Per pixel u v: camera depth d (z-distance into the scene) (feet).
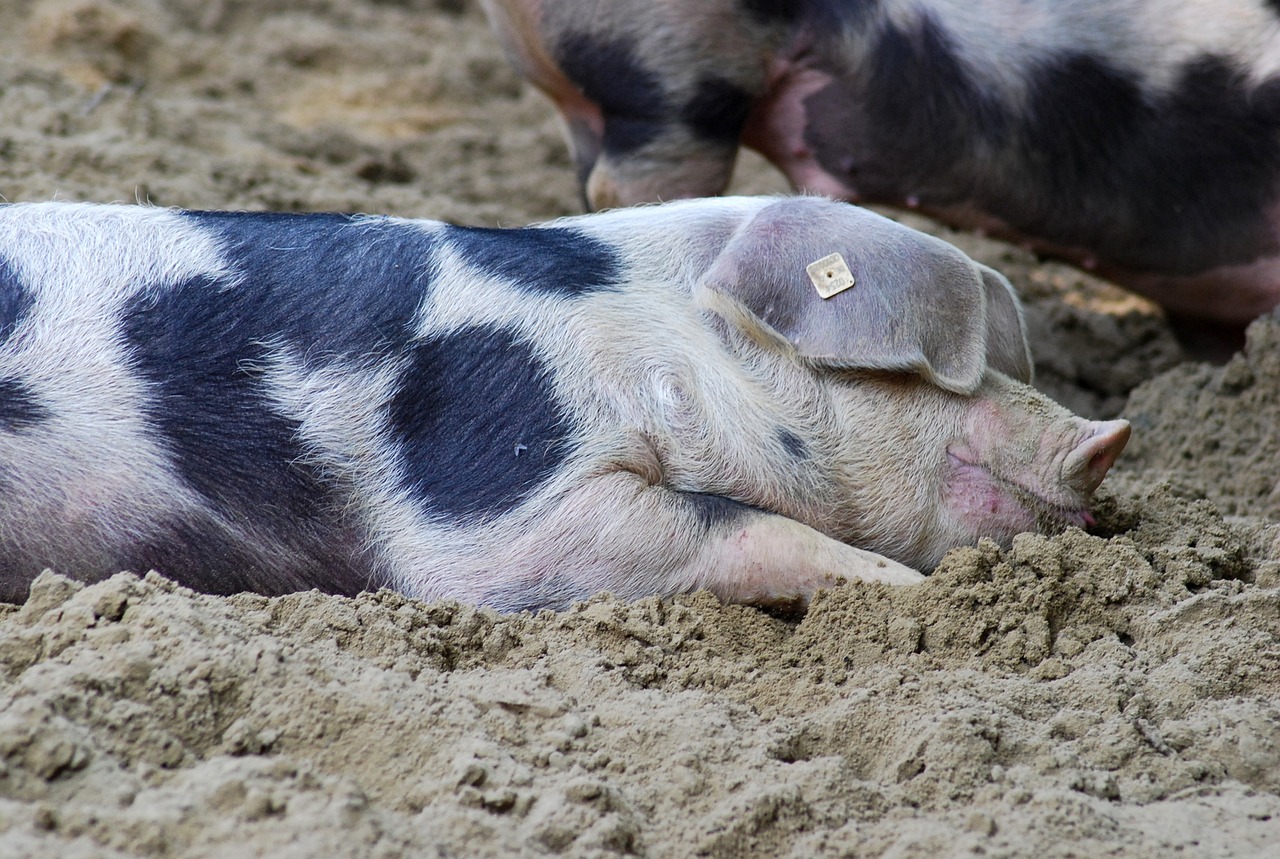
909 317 23.56
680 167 37.78
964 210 38.06
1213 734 19.97
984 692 20.81
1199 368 36.37
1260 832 17.94
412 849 15.81
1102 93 35.47
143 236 24.26
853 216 24.32
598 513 22.58
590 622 21.65
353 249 24.32
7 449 22.63
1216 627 22.59
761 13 36.32
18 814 15.43
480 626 21.65
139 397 23.02
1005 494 24.48
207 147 51.13
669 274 24.70
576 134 40.63
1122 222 36.45
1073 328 42.19
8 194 38.91
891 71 36.40
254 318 23.56
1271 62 34.06
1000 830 17.53
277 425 23.18
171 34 67.15
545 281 24.06
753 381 23.98
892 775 18.99
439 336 23.59
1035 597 22.72
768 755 18.79
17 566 22.97
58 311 23.32
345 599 21.72
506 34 38.96
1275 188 34.83
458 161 57.93
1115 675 21.07
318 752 18.04
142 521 23.02
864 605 22.47
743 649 22.26
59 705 17.46
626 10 36.09
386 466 23.26
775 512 23.82
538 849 16.53
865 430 24.09
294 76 66.54
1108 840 17.38
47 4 64.95
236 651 18.93
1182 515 27.07
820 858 17.10
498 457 23.00
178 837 15.64
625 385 23.44
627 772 18.54
